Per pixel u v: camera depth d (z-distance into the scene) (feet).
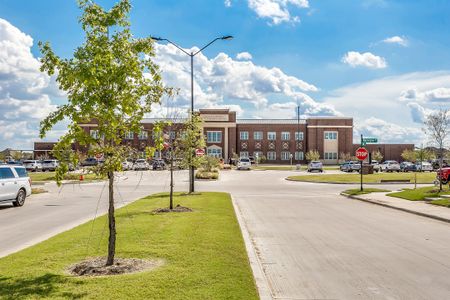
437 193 82.94
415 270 29.71
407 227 49.21
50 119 27.45
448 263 31.73
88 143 28.22
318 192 101.55
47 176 169.99
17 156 304.50
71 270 27.22
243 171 224.12
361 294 24.36
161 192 95.04
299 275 28.43
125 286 23.09
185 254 30.71
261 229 47.19
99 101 27.02
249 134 341.62
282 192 100.83
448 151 209.56
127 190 106.22
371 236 43.09
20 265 27.99
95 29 28.37
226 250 32.07
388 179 144.46
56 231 45.65
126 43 28.55
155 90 30.32
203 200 72.28
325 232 45.37
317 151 325.62
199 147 90.48
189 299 21.08
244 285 23.44
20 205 70.64
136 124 29.32
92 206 70.33
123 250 32.12
